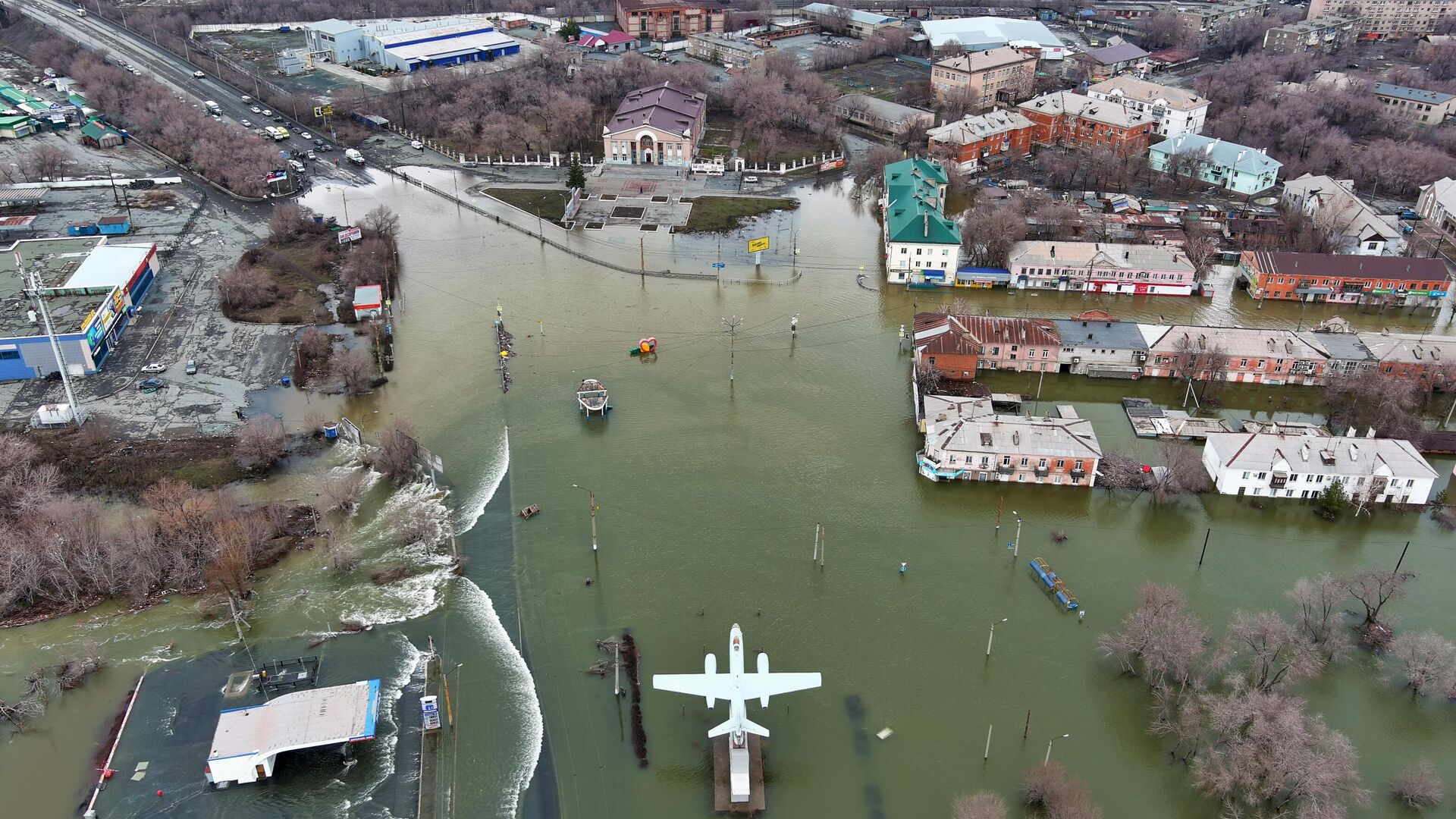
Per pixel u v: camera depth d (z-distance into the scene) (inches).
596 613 5034.5
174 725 4382.4
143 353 7209.6
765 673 4254.4
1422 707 4507.9
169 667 4702.3
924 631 4940.9
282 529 5561.0
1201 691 4463.6
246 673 4660.4
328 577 5270.7
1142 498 5910.4
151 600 5118.1
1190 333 7057.1
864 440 6407.5
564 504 5802.2
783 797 4094.5
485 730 4392.2
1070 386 7032.5
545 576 5275.6
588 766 4242.1
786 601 5123.0
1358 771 4180.6
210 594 5147.6
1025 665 4741.6
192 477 5900.6
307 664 4697.3
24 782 4146.2
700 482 5994.1
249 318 7706.7
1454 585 5216.5
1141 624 4603.8
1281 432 6053.2
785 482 6013.8
